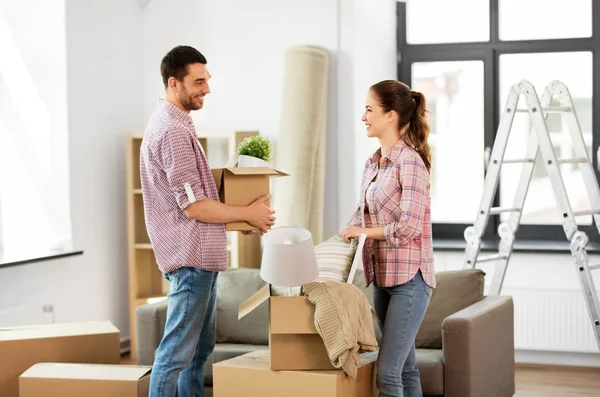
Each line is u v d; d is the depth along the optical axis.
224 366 4.45
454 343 4.96
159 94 7.77
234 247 7.09
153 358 5.38
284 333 4.27
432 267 4.28
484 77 7.68
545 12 7.57
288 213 7.11
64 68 6.80
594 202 6.68
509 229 6.73
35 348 5.05
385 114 4.23
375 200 4.24
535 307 6.99
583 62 7.50
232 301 5.71
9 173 6.73
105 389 4.62
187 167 4.24
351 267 4.25
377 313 4.42
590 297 6.35
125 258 7.55
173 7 7.72
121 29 7.48
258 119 7.54
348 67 7.29
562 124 7.52
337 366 4.16
